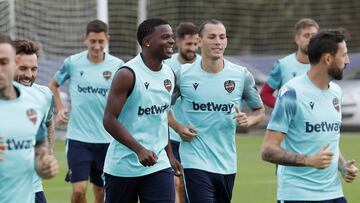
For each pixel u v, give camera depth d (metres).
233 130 20.34
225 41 20.30
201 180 19.81
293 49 65.38
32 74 18.22
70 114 25.88
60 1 45.75
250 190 29.84
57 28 45.72
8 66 12.95
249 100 20.86
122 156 18.38
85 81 25.73
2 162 13.36
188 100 20.25
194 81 20.22
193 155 19.95
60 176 33.91
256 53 65.69
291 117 15.85
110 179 18.66
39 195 18.69
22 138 13.55
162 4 61.28
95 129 25.34
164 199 18.38
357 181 31.44
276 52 65.62
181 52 26.22
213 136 20.14
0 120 13.40
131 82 17.92
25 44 18.14
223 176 20.12
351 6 65.00
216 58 20.12
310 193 16.02
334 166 16.16
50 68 44.69
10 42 13.04
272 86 25.83
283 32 65.62
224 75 20.31
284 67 25.53
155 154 17.70
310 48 15.91
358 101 49.97
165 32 18.19
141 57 18.31
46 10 45.44
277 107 15.87
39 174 13.84
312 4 65.50
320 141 15.98
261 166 36.47
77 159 25.11
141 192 18.61
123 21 56.16
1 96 13.52
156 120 18.39
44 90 18.02
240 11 65.06
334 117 16.08
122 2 56.00
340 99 16.31
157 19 18.31
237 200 27.75
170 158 19.06
